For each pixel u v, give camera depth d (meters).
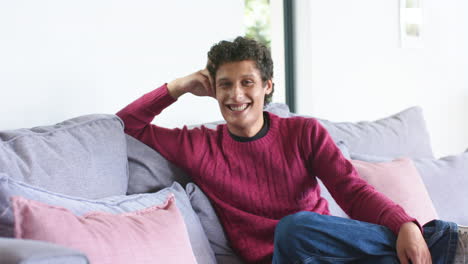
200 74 1.68
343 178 1.56
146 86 2.07
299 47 3.08
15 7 1.62
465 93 3.77
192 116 2.27
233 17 2.47
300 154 1.65
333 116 3.11
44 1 1.71
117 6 1.95
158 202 1.47
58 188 1.33
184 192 1.60
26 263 0.71
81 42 1.83
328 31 3.07
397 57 3.38
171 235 1.20
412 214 1.90
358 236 1.28
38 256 0.73
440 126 3.63
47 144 1.37
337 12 3.10
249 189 1.62
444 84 3.64
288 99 3.16
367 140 2.25
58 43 1.75
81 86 1.83
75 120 1.53
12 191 1.10
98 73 1.89
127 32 1.99
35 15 1.68
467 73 3.77
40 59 1.70
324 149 1.63
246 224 1.60
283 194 1.63
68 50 1.79
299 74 3.10
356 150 2.20
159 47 2.12
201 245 1.50
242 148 1.63
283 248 1.30
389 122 2.39
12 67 1.62
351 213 1.52
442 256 1.31
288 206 1.64
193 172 1.65
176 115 2.19
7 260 0.71
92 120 1.54
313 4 3.00
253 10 3.12
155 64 2.11
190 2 2.25
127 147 1.64
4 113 1.60
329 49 3.08
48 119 1.73
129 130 1.68
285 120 1.70
